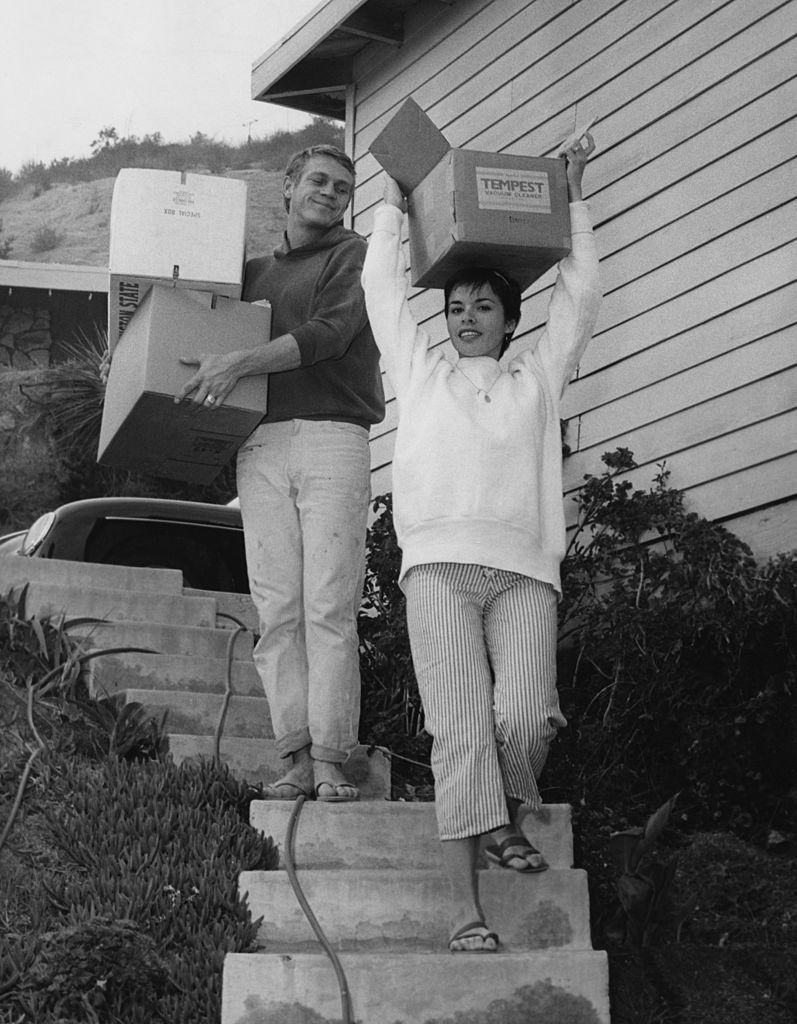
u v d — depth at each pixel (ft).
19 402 43.65
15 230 119.44
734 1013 11.32
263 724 15.07
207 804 12.50
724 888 13.12
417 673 10.78
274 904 11.32
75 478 42.88
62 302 51.03
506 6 22.34
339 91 26.71
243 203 12.88
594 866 13.21
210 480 14.19
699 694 15.20
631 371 18.61
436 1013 10.36
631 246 18.99
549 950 11.07
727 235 17.54
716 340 17.43
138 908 10.98
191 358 12.47
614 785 15.02
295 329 12.86
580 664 16.78
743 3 17.83
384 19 24.59
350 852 12.03
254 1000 10.25
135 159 132.26
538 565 10.82
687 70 18.56
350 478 12.98
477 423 10.94
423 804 12.26
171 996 10.33
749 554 15.99
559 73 20.93
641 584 16.10
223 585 20.74
